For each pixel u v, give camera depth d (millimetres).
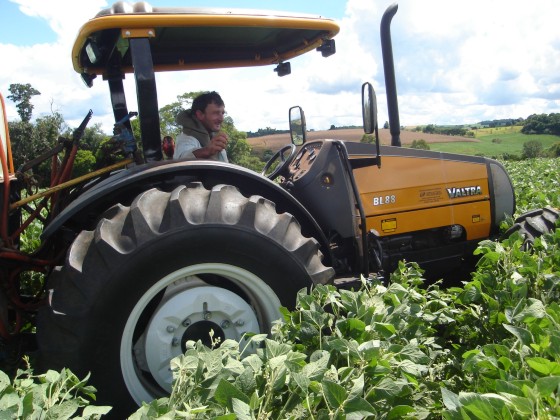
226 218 2809
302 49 4234
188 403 1839
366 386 1958
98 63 4023
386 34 4230
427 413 2072
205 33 3832
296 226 3045
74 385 2064
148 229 2699
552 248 3588
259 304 2994
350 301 2506
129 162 3373
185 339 2824
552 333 1983
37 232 5141
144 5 3008
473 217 4512
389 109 4383
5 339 3217
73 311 2598
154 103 3029
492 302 2758
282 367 1832
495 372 1964
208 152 3436
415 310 2611
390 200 4164
